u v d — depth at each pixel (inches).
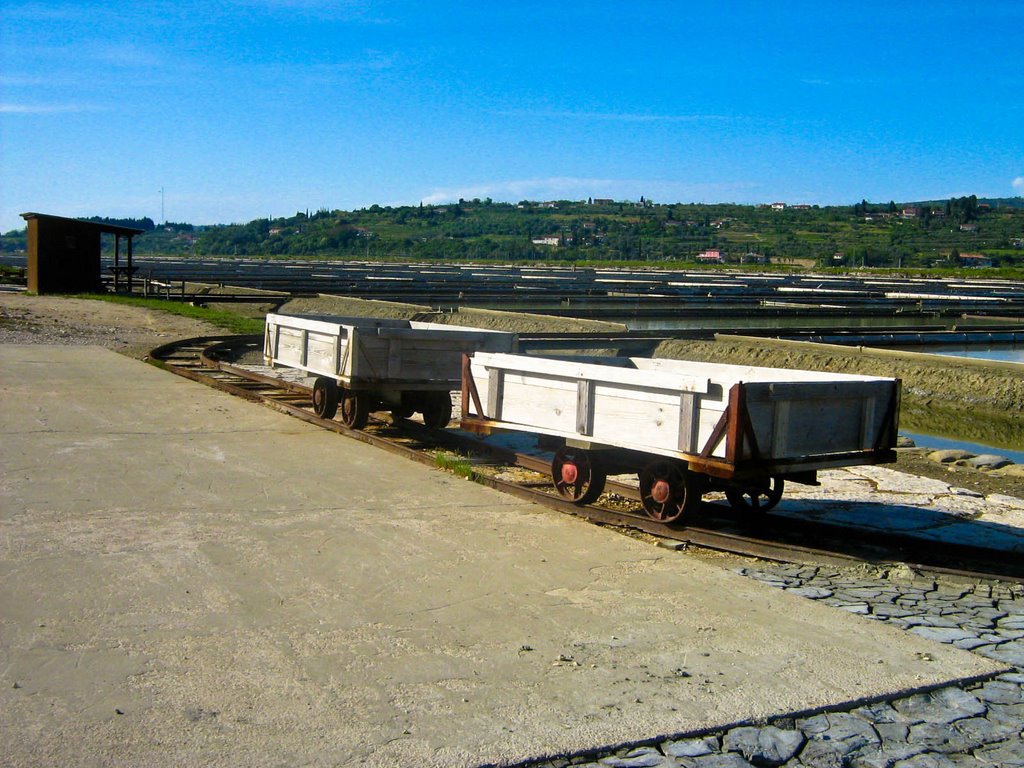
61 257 1545.3
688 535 335.0
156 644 223.3
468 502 370.0
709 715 199.9
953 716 206.1
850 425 331.3
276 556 290.8
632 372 336.2
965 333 1391.5
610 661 224.8
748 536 352.8
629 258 6948.8
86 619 236.1
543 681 212.5
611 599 267.3
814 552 319.0
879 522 383.2
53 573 267.0
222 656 218.4
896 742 194.2
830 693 212.5
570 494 374.0
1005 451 666.8
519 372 384.2
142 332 1111.6
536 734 188.9
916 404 882.8
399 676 212.1
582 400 356.5
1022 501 428.5
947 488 449.1
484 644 231.8
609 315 1675.7
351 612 248.7
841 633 249.9
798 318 1743.4
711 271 4544.8
